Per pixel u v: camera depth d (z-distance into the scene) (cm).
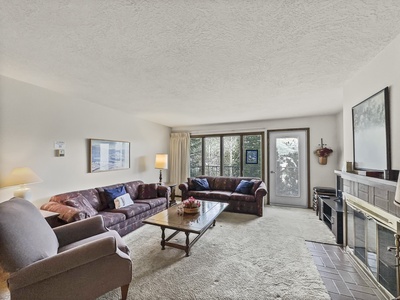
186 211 303
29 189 248
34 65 212
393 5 125
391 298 161
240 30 152
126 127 451
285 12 132
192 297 175
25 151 265
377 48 177
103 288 158
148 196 419
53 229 193
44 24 144
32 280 132
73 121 330
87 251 148
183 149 612
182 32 155
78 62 205
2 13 132
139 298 174
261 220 387
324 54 188
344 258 241
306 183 491
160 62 205
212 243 283
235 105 379
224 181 515
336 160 461
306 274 208
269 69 221
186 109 412
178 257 243
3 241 131
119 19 139
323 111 430
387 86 172
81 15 135
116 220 294
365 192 200
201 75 238
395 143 162
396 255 148
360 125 217
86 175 353
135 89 289
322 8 128
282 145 517
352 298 174
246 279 200
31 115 271
